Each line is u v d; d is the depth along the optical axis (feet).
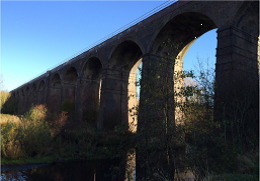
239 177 18.70
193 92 18.12
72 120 72.43
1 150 36.63
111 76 70.44
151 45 52.70
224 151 19.63
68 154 42.32
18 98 169.27
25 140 40.11
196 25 49.96
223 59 36.76
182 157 18.89
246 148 24.16
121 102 71.31
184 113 18.47
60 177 30.83
